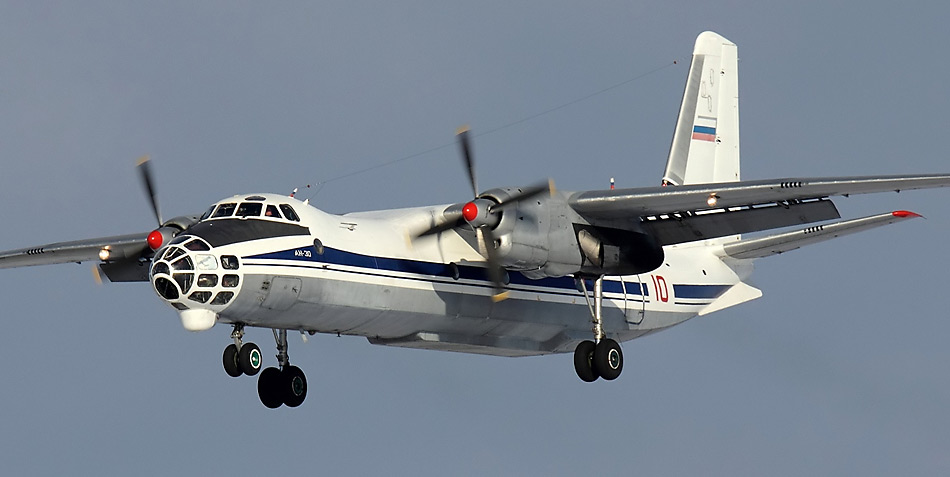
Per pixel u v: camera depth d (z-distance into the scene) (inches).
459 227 2955.2
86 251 3132.4
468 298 2979.8
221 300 2591.0
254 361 2792.8
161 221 2918.3
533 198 2876.5
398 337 3019.2
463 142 2903.5
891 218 3129.9
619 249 2994.6
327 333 2942.9
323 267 2709.2
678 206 2888.8
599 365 3097.9
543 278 3090.6
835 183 2743.6
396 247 2866.6
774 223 3004.4
